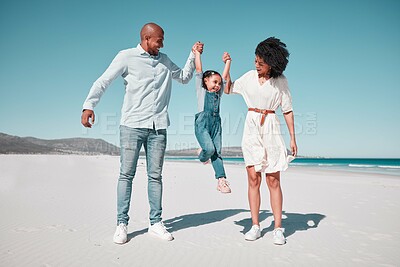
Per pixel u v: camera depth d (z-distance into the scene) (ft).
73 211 17.53
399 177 46.96
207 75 13.47
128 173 12.42
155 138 12.75
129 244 11.59
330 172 61.62
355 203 21.63
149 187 12.91
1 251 10.66
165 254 10.55
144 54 12.43
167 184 32.35
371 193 26.99
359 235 13.29
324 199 23.47
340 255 10.71
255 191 12.84
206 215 17.16
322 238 12.79
